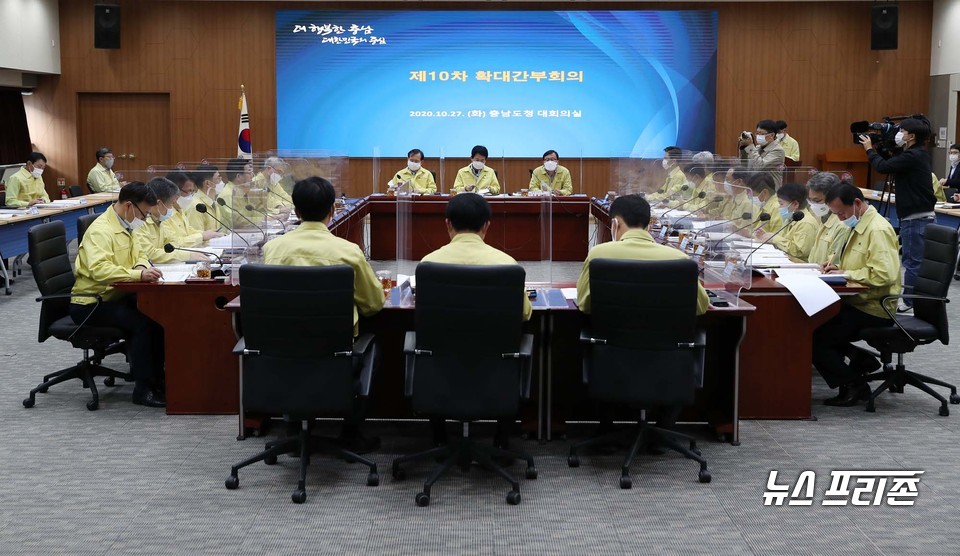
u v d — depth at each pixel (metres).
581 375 4.74
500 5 13.05
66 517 3.61
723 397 4.68
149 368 5.09
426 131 13.25
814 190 6.11
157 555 3.28
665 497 3.83
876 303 5.04
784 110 13.42
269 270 3.64
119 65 13.37
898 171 7.45
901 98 13.44
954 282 8.99
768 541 3.41
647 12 13.08
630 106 13.24
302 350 3.68
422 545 3.38
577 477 4.05
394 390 4.81
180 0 13.24
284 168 8.97
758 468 4.16
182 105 13.41
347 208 8.92
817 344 5.16
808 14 13.28
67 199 11.05
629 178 10.19
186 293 4.84
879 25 12.67
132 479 4.01
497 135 13.27
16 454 4.32
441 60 13.14
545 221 6.35
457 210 4.00
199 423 4.78
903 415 4.96
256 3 13.20
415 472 4.11
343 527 3.53
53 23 13.14
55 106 13.41
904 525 3.55
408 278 4.98
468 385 3.71
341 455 3.97
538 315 4.46
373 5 13.05
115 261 5.15
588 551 3.33
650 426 4.12
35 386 5.48
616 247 4.04
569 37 13.11
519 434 4.64
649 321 3.80
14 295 8.42
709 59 13.20
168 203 5.97
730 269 4.89
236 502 3.77
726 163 9.41
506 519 3.61
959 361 6.14
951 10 12.82
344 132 13.27
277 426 4.74
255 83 13.37
